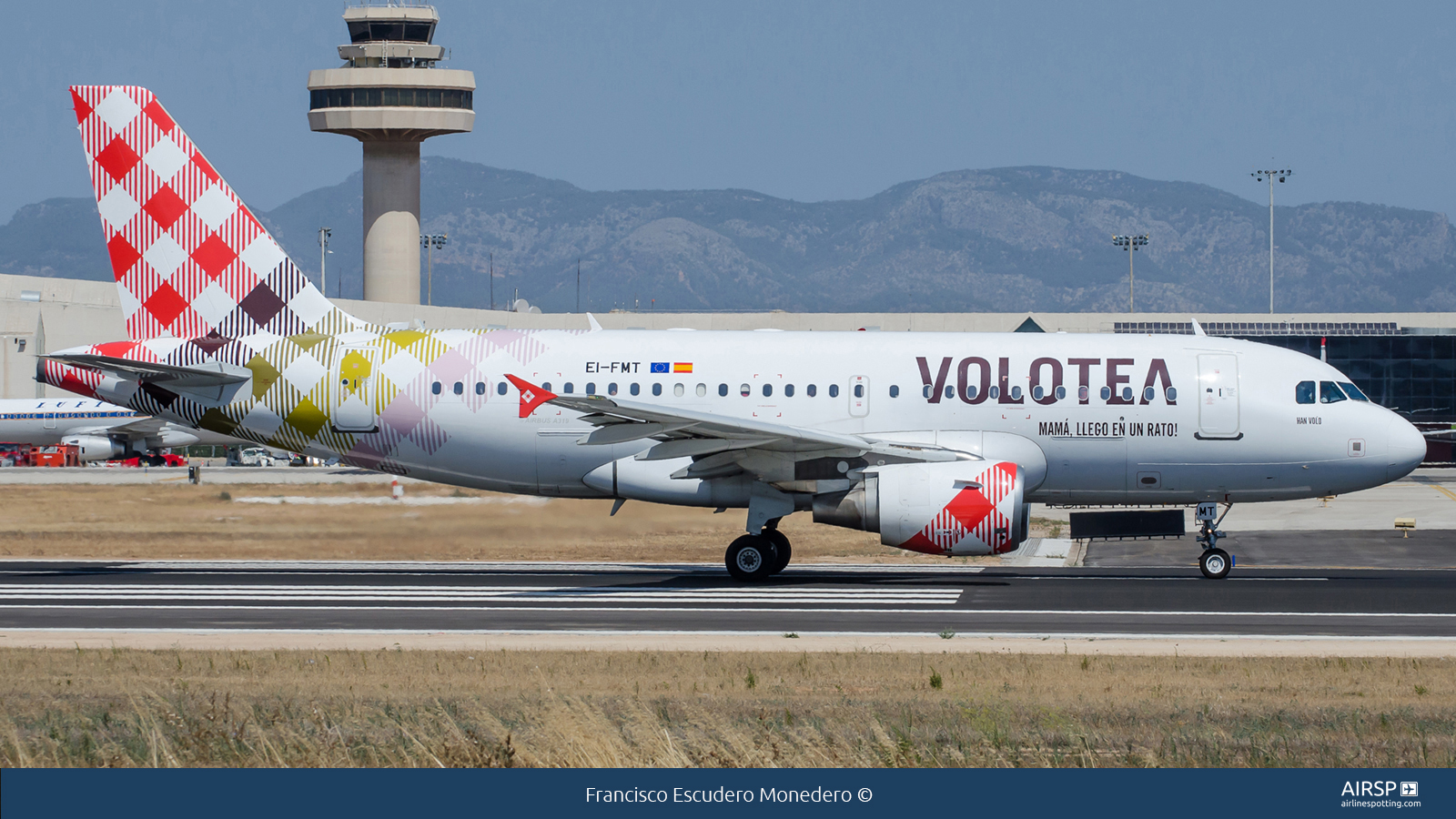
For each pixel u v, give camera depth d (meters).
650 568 120.38
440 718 55.78
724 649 75.62
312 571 117.62
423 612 90.94
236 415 113.00
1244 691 63.50
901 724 55.78
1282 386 108.56
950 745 52.47
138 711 55.75
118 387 113.69
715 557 130.12
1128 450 108.44
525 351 112.00
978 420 108.50
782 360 110.31
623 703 59.09
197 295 115.75
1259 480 109.56
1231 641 78.81
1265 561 130.25
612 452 110.25
